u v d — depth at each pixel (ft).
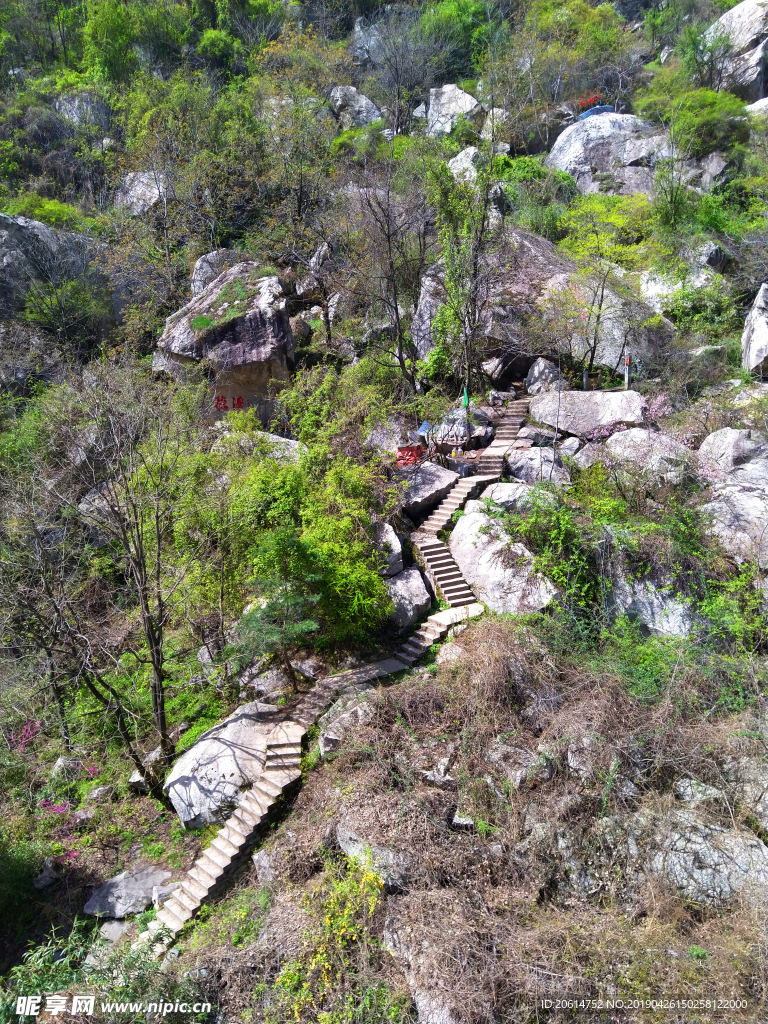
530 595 52.75
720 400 68.74
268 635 47.26
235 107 120.47
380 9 165.37
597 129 119.34
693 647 46.65
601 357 78.13
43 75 144.56
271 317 84.07
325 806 41.93
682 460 58.95
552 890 36.94
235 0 158.30
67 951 40.04
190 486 55.26
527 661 45.91
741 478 58.59
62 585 55.83
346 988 33.91
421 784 41.16
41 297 97.14
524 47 135.44
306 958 35.29
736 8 130.00
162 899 43.45
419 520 64.23
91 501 59.72
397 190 95.86
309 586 50.31
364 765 42.86
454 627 52.44
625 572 52.80
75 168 124.16
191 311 89.25
